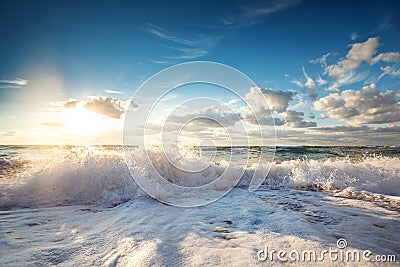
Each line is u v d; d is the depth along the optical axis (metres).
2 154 9.30
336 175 5.27
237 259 1.79
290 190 4.60
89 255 1.88
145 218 2.82
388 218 2.82
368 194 4.19
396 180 4.74
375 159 6.74
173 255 1.86
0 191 4.00
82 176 4.24
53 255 1.88
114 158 4.87
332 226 2.53
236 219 2.79
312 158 9.49
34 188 4.09
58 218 2.95
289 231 2.36
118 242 2.12
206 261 1.76
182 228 2.47
